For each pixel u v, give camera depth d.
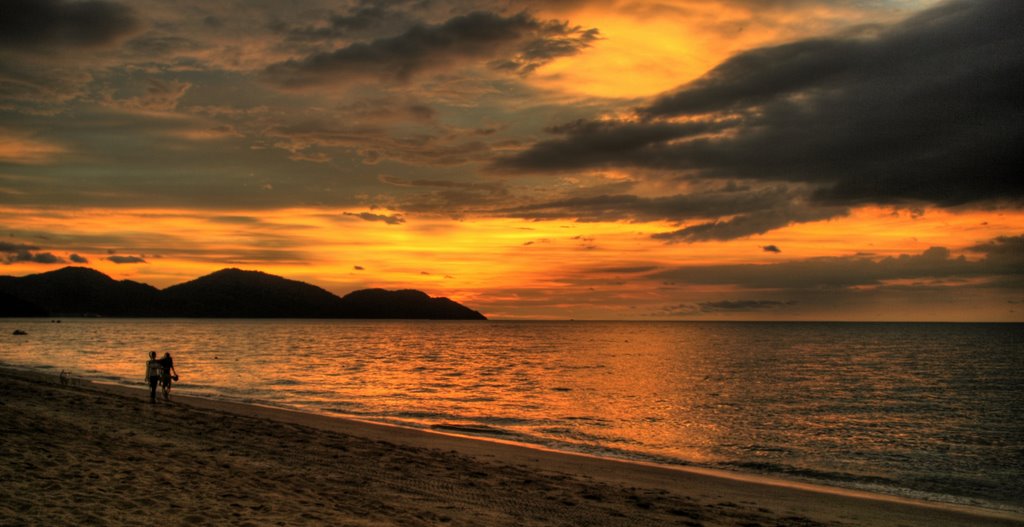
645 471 17.80
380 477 13.62
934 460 21.91
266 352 87.00
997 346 121.75
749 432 27.20
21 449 11.63
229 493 10.20
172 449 14.22
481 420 28.84
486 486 13.69
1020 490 17.72
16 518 7.64
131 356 71.62
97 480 10.00
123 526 7.80
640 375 57.09
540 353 95.94
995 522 13.82
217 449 15.06
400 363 70.00
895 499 15.87
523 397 39.34
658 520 11.96
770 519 12.83
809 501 15.05
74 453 11.99
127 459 12.12
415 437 21.89
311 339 140.25
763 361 78.19
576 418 30.25
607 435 25.44
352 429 22.91
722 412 33.72
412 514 10.41
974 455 22.94
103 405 21.38
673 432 26.70
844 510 14.29
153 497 9.36
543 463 18.06
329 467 14.23
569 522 11.22
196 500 9.48
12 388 23.61
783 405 37.22
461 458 17.39
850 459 21.86
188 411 22.36
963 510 14.88
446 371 59.72
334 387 43.03
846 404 38.09
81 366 55.59
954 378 56.19
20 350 80.62
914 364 73.94
